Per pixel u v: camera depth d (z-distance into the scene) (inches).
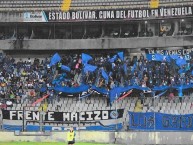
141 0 3993.6
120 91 3302.2
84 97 3410.4
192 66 3563.0
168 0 3944.4
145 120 2810.0
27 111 3038.9
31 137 2874.0
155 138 2709.2
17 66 3853.3
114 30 4082.2
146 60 3713.1
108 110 2982.3
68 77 3693.4
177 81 3444.9
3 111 3080.7
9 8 4089.6
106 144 2728.8
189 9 3791.8
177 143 2677.2
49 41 4015.8
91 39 3976.4
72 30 4121.6
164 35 3966.5
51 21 3991.1
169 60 3612.2
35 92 3531.0
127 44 3919.8
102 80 3533.5
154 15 3863.2
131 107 3277.6
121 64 3673.7
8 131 2906.0
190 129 2743.6
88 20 3954.2
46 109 3309.5
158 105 3280.0
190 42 3816.4
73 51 4067.4
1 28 4156.0
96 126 2979.8
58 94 3427.7
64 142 2832.2
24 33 4156.0
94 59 3831.2
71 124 3002.0
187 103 3267.7
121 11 3917.3
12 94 3489.2
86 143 2768.2
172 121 2773.1
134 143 2736.2
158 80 3508.9
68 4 4074.8
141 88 3309.5
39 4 4101.9
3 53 4065.0
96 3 4040.4
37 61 3914.9
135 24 4035.4
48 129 3016.7
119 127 2957.7
